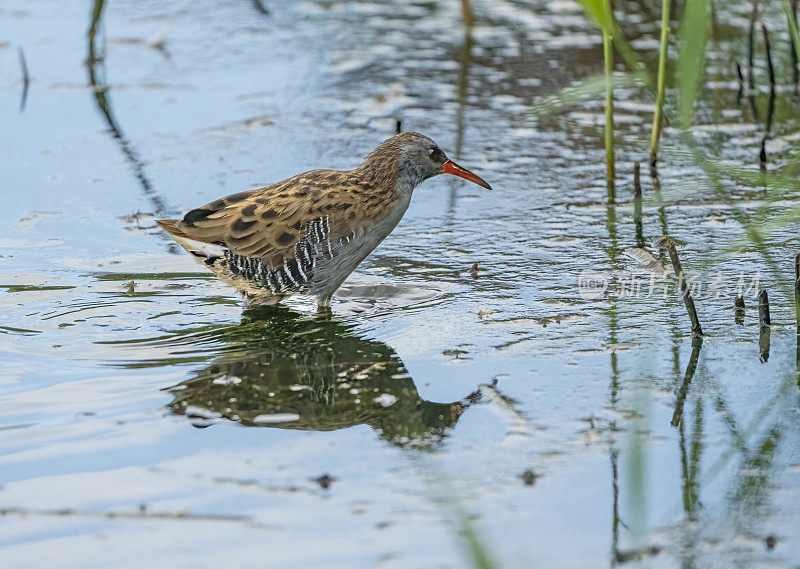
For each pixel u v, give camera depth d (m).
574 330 9.58
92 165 13.86
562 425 7.95
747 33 17.22
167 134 14.78
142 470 7.38
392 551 6.40
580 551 6.38
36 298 10.45
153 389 8.64
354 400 8.50
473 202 12.86
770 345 9.10
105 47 17.83
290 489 7.13
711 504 6.86
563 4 19.48
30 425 8.00
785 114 14.59
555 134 14.60
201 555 6.40
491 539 6.52
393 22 18.97
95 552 6.44
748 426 7.82
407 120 15.08
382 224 10.68
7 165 13.81
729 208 12.17
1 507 6.93
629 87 15.86
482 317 9.96
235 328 9.93
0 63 17.14
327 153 14.02
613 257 11.18
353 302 10.54
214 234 10.20
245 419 8.17
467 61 17.11
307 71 16.95
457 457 7.55
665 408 8.16
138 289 10.76
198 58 17.52
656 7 18.58
